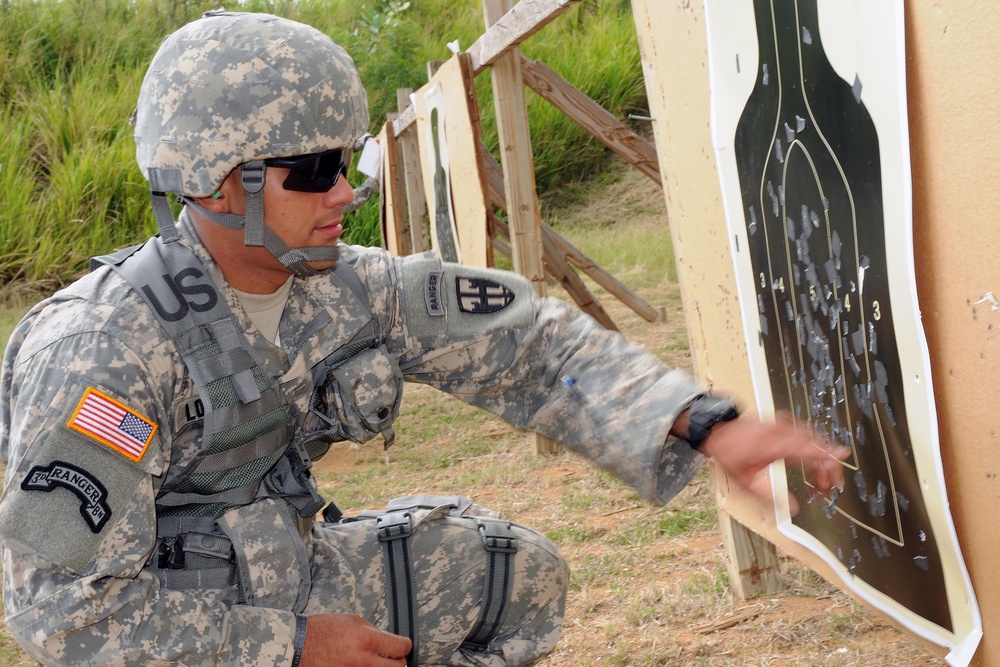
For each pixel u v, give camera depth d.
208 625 1.43
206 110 1.47
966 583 1.68
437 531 1.86
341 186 1.56
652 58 2.70
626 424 1.63
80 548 1.35
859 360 1.86
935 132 1.54
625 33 14.10
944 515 1.68
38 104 12.54
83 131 12.47
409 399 6.60
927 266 1.62
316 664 1.47
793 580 2.90
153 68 1.55
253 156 1.47
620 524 3.62
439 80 5.83
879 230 1.70
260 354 1.58
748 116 2.15
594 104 5.37
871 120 1.66
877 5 1.60
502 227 7.11
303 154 1.48
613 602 2.95
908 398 1.72
